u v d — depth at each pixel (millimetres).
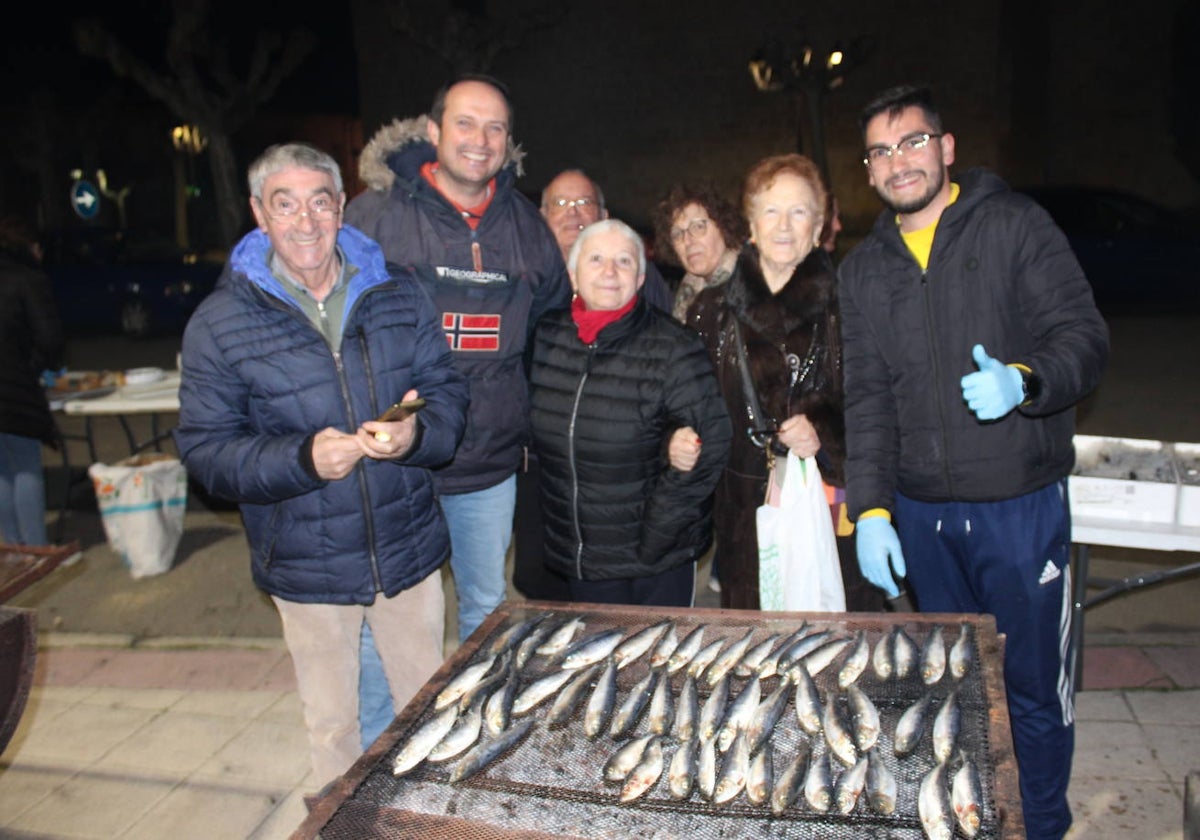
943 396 2416
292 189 2285
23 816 3064
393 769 1759
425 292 2686
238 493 2377
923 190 2369
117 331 13328
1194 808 2207
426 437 2453
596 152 17703
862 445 2543
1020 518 2410
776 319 2732
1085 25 15289
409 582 2604
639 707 1887
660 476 2705
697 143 17172
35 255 4543
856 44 13039
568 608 2320
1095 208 10539
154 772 3271
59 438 5383
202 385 2424
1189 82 14719
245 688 3809
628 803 1647
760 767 1687
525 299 3057
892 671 1952
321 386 2438
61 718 3648
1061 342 2254
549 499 2867
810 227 2678
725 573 2971
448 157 2873
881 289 2477
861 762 1688
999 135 15750
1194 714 3207
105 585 4977
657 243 3561
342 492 2463
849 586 2865
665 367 2674
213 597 4750
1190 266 10133
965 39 15625
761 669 1991
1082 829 2717
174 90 17406
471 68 16781
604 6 17109
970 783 1579
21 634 2221
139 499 4984
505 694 1924
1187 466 3117
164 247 13031
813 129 13375
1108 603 4129
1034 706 2486
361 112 18500
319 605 2570
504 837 1581
